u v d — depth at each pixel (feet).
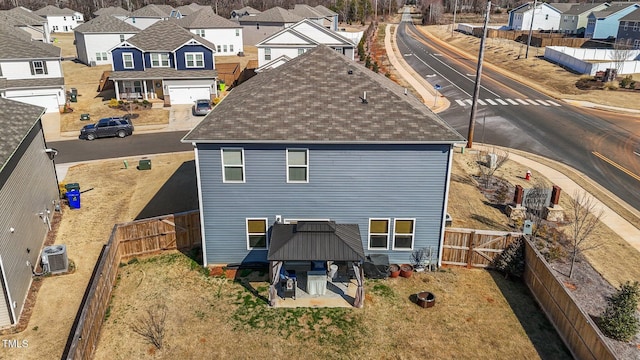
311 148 55.83
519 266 58.03
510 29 309.63
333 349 46.75
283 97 60.80
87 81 177.06
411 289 56.65
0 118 60.03
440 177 57.41
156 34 159.53
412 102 65.00
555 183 89.66
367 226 59.88
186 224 63.62
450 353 46.52
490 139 117.50
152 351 46.14
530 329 50.03
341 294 55.31
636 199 84.07
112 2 409.49
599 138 118.83
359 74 65.31
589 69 179.11
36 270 60.49
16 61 138.21
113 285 56.08
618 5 256.52
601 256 63.82
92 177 93.09
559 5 294.87
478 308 53.31
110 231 70.49
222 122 56.80
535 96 160.66
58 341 47.78
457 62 221.46
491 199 81.00
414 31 343.05
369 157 56.39
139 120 136.26
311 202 58.65
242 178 57.26
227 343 47.39
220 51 219.41
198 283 57.47
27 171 63.72
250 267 60.75
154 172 95.91
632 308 47.88
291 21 234.38
